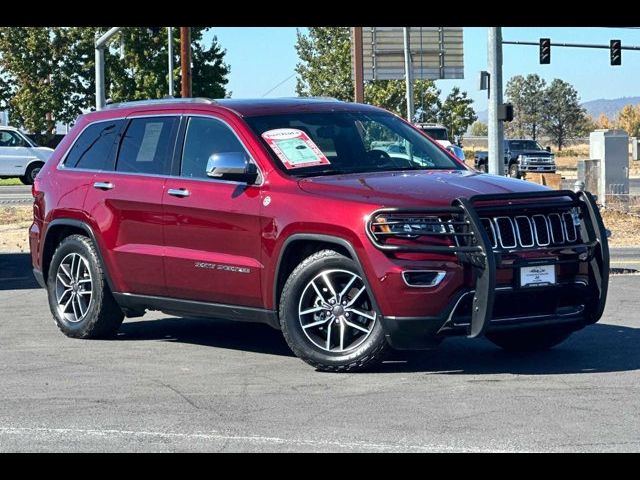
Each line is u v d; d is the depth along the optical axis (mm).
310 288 7988
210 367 8297
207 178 8742
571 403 6840
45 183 10156
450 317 7500
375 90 63312
